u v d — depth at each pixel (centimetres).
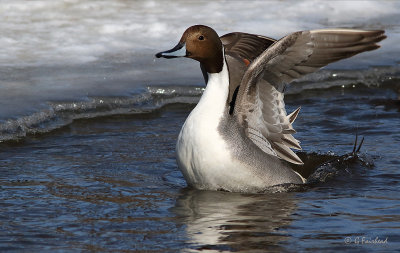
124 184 998
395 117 1371
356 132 1273
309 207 911
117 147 1185
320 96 1541
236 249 764
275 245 777
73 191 962
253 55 1091
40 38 1741
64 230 818
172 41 1772
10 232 809
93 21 1894
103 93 1439
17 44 1688
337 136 1252
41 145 1195
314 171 1069
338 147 1185
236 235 806
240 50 1092
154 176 1042
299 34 889
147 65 1633
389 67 1692
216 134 922
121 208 896
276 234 810
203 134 921
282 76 960
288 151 1016
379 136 1248
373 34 892
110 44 1744
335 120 1351
